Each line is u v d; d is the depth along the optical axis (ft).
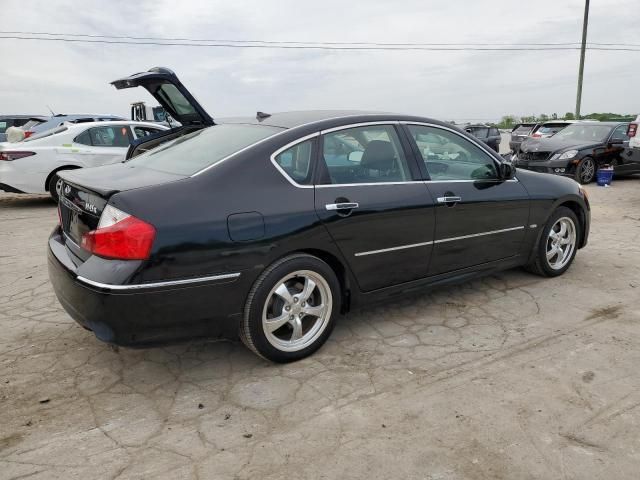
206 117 19.76
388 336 12.25
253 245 9.76
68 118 45.19
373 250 11.58
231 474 7.64
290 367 10.82
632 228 23.67
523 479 7.51
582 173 39.06
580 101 84.99
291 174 10.62
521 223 14.74
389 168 12.13
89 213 9.63
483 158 14.05
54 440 8.43
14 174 28.35
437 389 9.89
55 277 10.16
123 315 8.87
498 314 13.51
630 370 10.54
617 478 7.50
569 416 8.98
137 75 17.56
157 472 7.68
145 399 9.66
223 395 9.78
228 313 9.81
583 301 14.35
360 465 7.82
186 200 9.35
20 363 11.00
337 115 12.01
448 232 12.93
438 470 7.70
